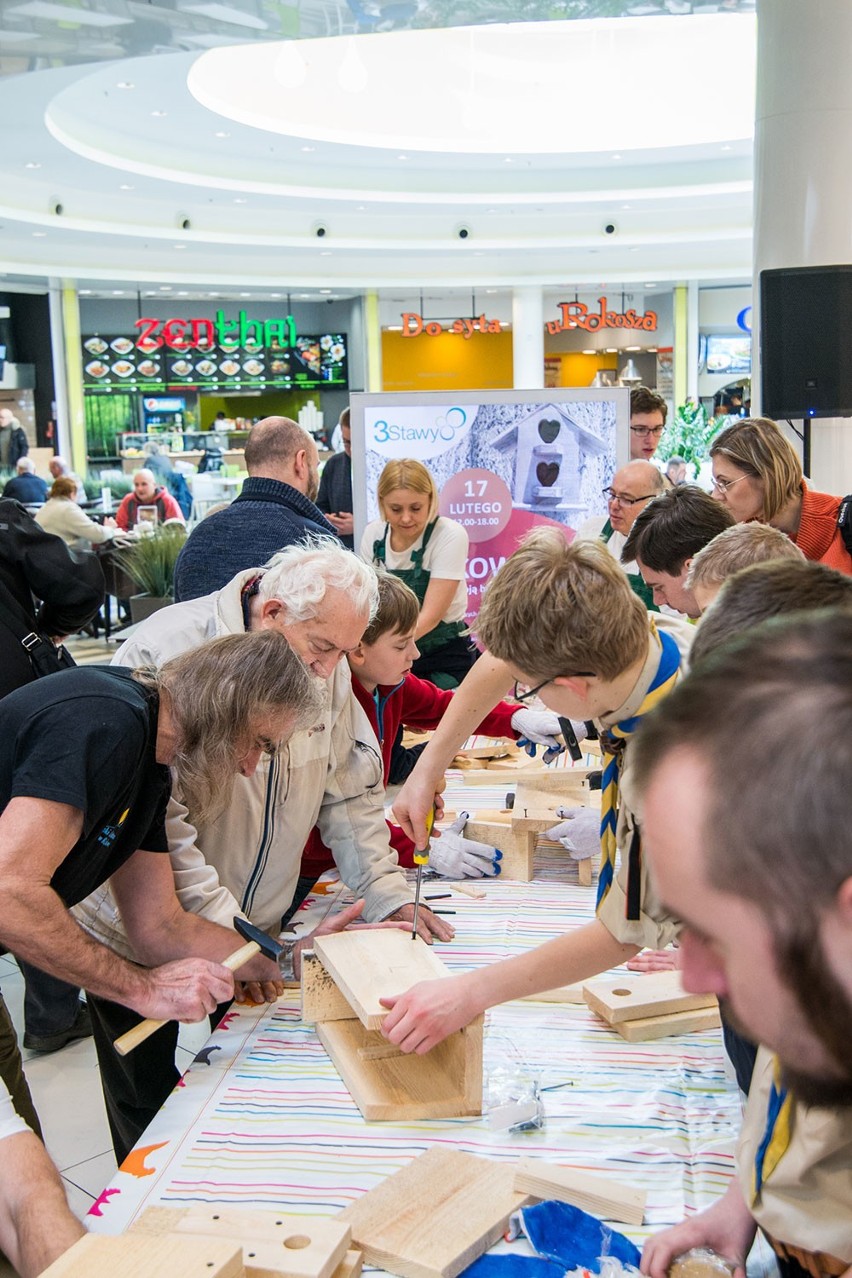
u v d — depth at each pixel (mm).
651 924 1357
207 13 5352
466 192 12625
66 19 5355
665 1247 1097
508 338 16812
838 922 445
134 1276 1000
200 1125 1407
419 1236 1153
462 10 5312
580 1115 1407
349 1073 1486
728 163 12406
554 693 1412
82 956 1462
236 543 2965
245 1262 1076
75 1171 2539
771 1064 933
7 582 2744
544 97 11523
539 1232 1159
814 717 453
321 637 1817
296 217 13344
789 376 4723
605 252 14773
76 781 1418
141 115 10234
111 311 15320
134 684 1531
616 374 17297
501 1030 1631
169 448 15094
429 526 3680
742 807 450
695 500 2207
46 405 14711
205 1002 1537
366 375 16141
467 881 2209
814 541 2832
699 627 1262
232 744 1526
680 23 11164
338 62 10828
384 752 2443
